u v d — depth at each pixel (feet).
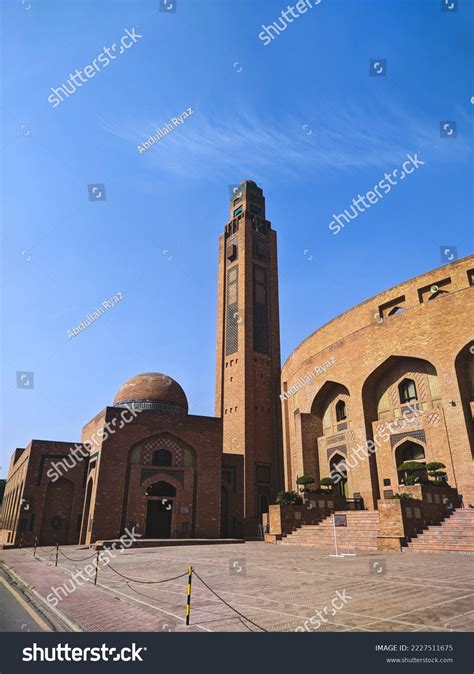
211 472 96.32
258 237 143.64
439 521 58.23
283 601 24.59
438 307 76.74
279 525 74.79
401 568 36.73
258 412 122.11
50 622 22.84
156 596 28.19
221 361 132.16
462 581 29.53
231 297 137.59
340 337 98.37
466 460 67.26
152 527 90.22
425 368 79.20
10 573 45.39
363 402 86.07
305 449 97.40
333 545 62.64
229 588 29.48
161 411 96.53
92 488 91.91
